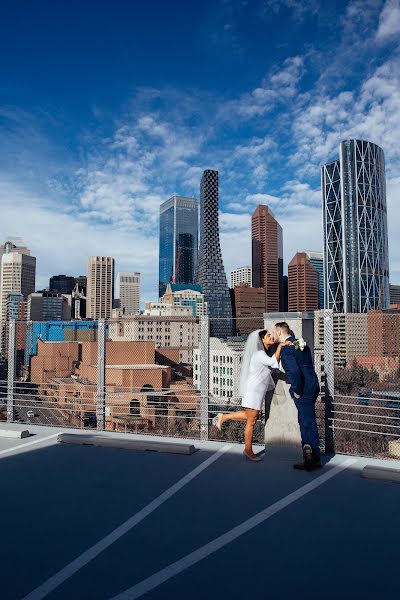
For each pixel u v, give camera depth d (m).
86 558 3.37
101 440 6.82
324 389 6.39
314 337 6.34
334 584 3.01
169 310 191.25
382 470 5.18
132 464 5.88
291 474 5.41
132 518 4.12
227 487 4.97
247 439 6.01
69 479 5.27
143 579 3.07
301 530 3.86
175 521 4.05
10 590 2.93
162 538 3.71
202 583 3.02
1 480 5.25
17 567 3.24
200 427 7.18
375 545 3.58
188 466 5.77
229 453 6.38
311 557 3.38
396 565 3.27
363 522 4.03
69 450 6.60
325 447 6.36
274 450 5.99
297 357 5.51
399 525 3.96
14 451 6.56
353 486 4.98
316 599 2.83
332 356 6.36
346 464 5.80
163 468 5.70
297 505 4.43
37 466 5.80
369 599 2.84
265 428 6.05
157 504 4.47
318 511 4.28
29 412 8.86
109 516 4.18
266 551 3.48
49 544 3.61
